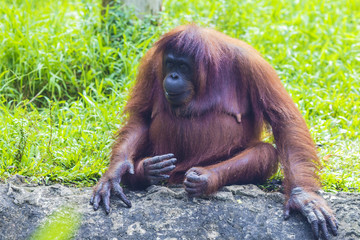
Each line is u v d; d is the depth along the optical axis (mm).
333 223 9109
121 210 9797
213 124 10305
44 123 12852
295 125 10242
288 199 9656
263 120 10984
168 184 10828
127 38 15945
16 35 15352
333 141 12742
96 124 12953
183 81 10023
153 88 10914
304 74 15500
